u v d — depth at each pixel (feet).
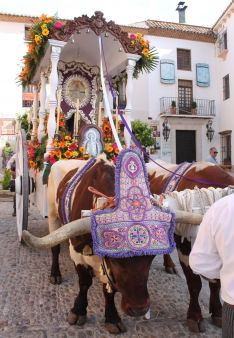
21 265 16.21
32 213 29.04
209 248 6.00
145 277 7.89
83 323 10.77
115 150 16.51
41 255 17.72
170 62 62.75
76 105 20.54
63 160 14.78
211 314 11.32
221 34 63.57
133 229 7.98
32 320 11.02
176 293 13.34
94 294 13.11
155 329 10.59
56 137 17.33
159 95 62.28
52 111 17.38
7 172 43.11
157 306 12.17
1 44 54.85
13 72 55.21
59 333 10.28
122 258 7.84
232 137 61.46
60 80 22.08
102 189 9.98
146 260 7.95
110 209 8.34
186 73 64.39
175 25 65.16
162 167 13.58
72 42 18.57
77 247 9.73
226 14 61.11
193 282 10.71
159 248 7.94
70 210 11.11
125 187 8.44
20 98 55.42
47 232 22.04
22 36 55.57
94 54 21.53
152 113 61.82
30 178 20.11
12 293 13.07
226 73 63.00
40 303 12.24
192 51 64.90
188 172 12.38
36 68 20.85
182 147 63.77
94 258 9.60
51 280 14.05
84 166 12.10
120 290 8.02
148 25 62.18
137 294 7.72
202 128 64.75
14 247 19.08
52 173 14.20
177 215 8.96
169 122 62.28
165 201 9.73
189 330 10.54
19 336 10.07
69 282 14.19
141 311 7.56
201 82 64.90
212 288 10.99
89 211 8.85
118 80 22.45
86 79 22.67
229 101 62.08
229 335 5.88
